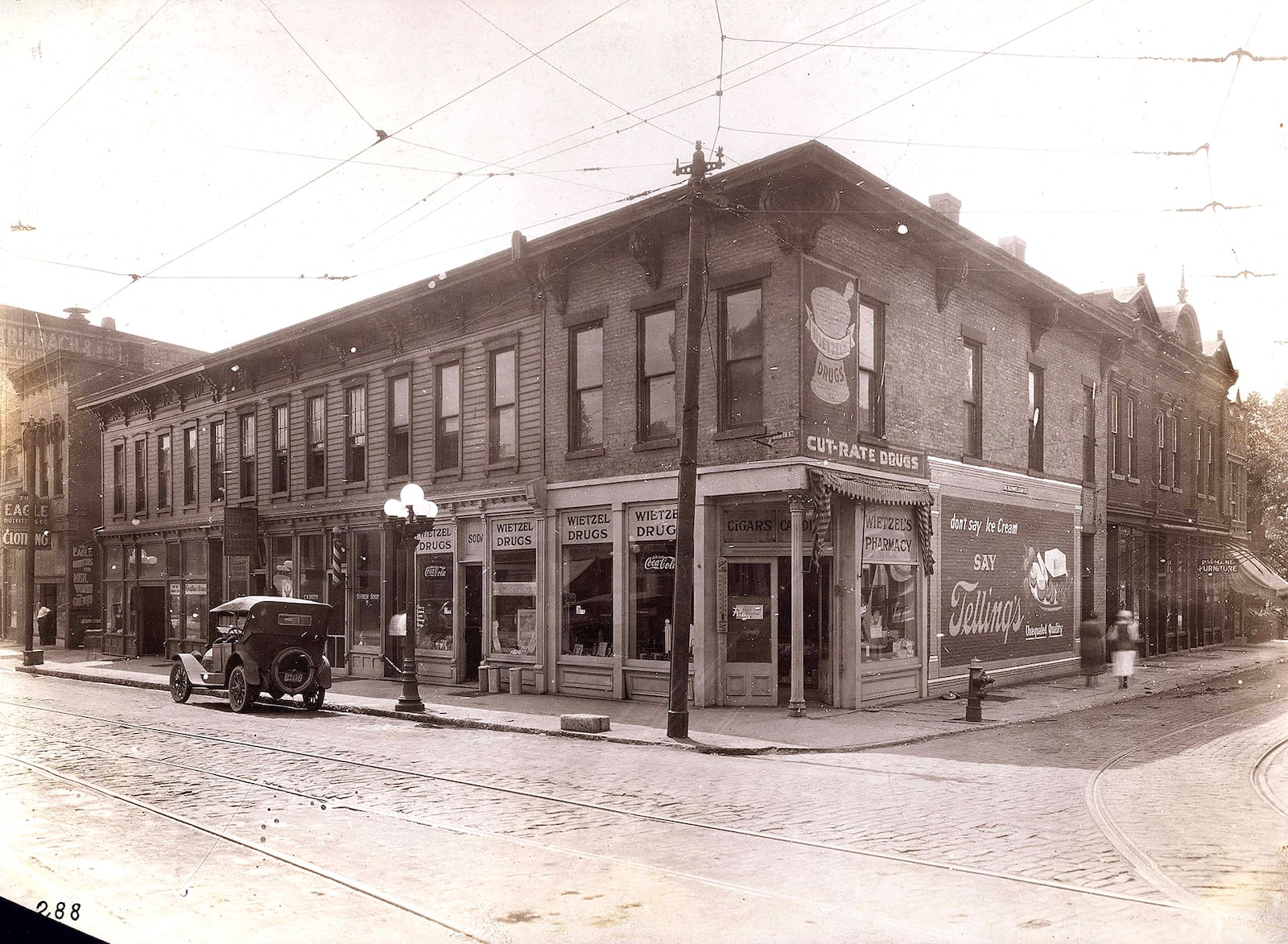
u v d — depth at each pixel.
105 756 13.10
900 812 9.43
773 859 7.65
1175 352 26.95
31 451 39.62
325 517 26.61
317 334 26.28
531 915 6.27
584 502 19.94
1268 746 13.64
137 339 43.25
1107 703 18.94
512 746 14.16
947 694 19.86
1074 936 5.81
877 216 17.92
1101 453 26.62
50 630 38.72
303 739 14.94
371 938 5.84
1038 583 23.55
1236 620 27.83
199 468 31.72
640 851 7.90
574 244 19.69
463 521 22.77
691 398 15.13
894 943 5.74
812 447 16.62
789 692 18.03
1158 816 9.21
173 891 6.77
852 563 17.62
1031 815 9.26
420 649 23.66
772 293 17.00
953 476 20.56
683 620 14.72
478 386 22.52
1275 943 5.67
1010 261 21.17
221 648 19.72
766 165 16.30
